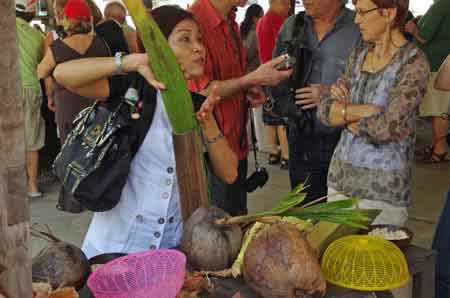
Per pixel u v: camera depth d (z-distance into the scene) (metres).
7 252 0.76
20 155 0.75
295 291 1.21
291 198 1.38
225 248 1.35
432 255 1.58
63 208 1.62
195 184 1.47
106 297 1.13
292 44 2.69
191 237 1.37
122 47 2.85
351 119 2.04
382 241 1.44
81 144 1.54
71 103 3.75
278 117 2.75
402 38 1.99
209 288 1.30
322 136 2.68
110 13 4.79
